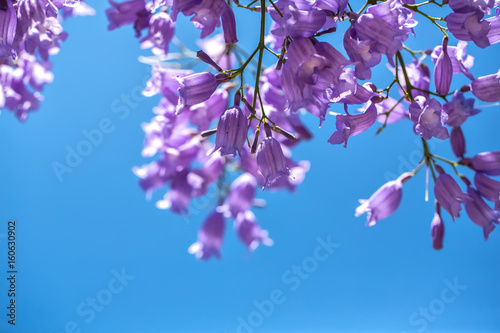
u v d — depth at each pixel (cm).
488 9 55
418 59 63
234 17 59
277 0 56
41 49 61
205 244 83
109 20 68
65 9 65
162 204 78
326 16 55
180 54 71
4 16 57
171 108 70
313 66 54
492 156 62
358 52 54
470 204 62
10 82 71
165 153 76
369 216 66
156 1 58
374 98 57
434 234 65
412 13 55
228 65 71
